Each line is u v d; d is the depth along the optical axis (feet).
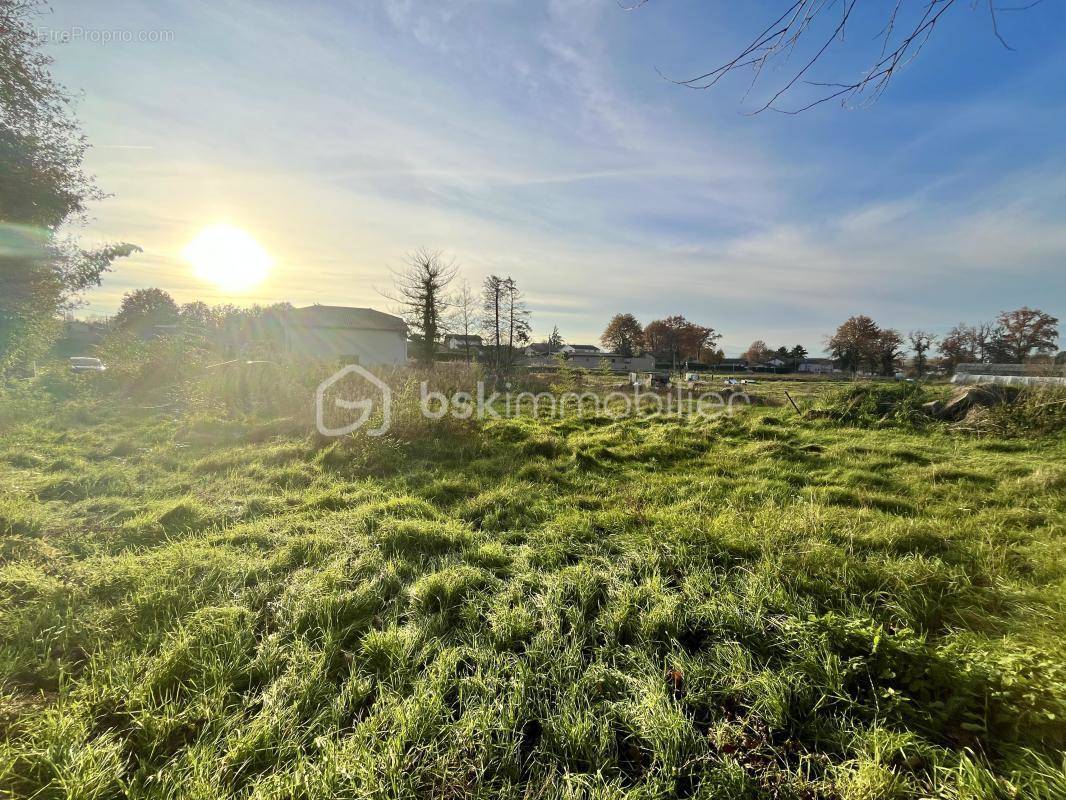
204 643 7.59
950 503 14.60
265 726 6.00
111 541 11.73
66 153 36.86
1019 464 19.74
